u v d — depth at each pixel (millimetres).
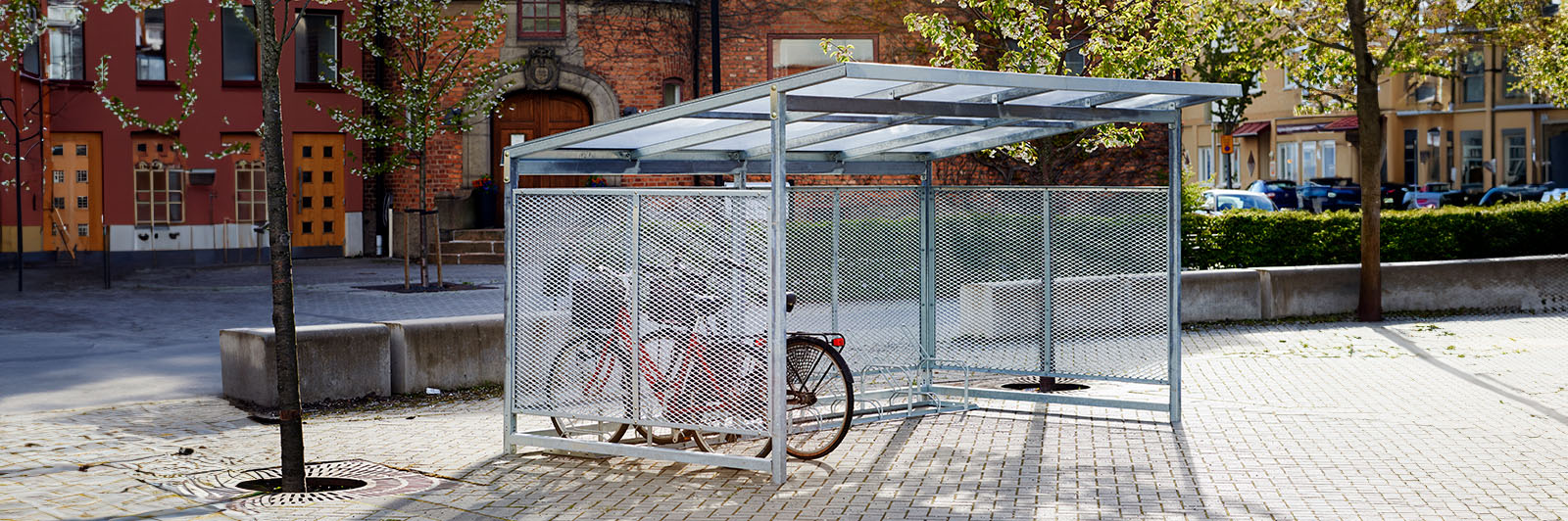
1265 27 18047
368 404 10359
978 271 10086
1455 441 8453
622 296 7832
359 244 27094
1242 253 17906
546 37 25484
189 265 24281
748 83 26641
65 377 11508
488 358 11273
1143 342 9516
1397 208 40031
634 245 7727
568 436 8352
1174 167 9188
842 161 10031
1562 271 17781
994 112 7980
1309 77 18375
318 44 26688
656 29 25812
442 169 25922
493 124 25906
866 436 8781
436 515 6578
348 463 7926
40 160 24547
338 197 26953
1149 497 6891
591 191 7879
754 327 7371
